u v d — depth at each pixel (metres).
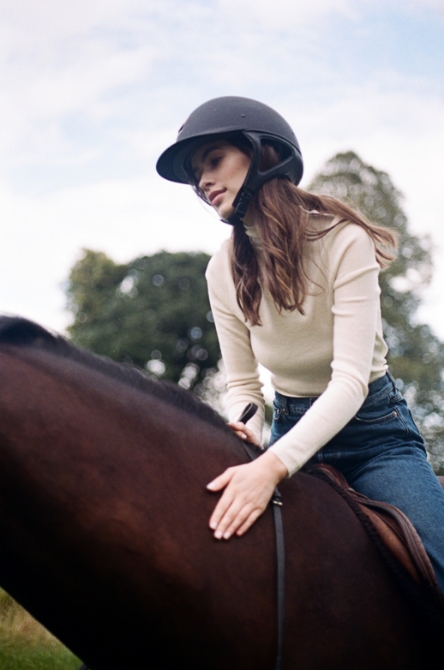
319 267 1.94
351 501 1.82
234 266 2.06
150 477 1.53
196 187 2.15
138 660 1.50
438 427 17.80
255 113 1.99
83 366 1.63
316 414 1.76
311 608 1.58
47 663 3.76
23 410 1.45
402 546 1.75
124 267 34.03
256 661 1.51
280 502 1.68
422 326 23.58
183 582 1.47
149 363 30.30
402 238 22.55
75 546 1.44
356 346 1.85
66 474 1.45
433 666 1.76
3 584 1.49
